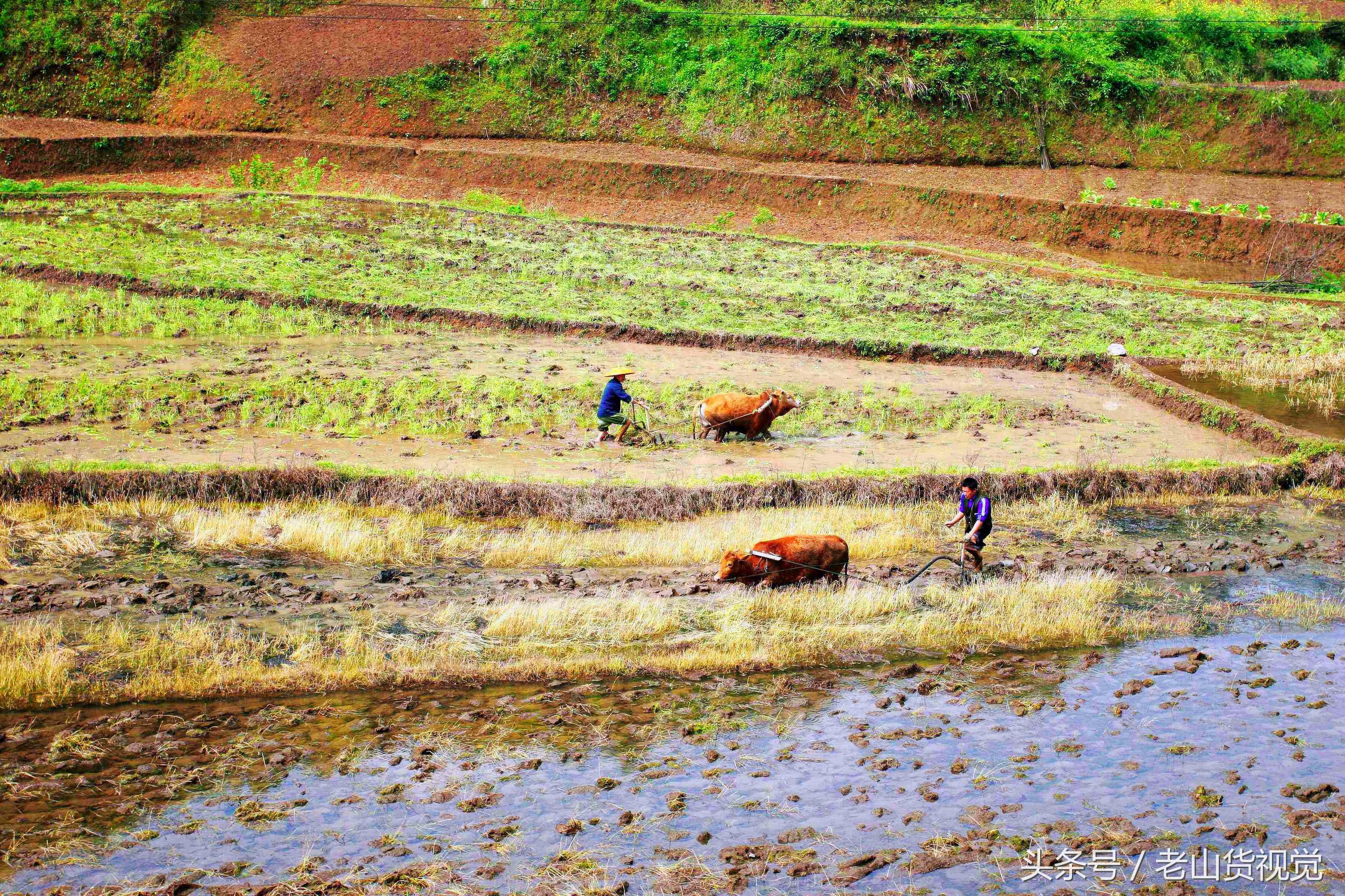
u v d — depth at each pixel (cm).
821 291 10212
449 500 5084
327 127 16288
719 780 3072
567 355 7894
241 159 15350
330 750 3161
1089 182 14650
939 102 16050
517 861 2664
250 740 3188
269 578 4275
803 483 5391
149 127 16225
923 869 2680
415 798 2931
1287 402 7188
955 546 4966
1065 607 4275
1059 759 3234
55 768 3000
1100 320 9381
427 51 17288
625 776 3080
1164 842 2812
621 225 13112
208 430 5862
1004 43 16262
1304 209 13388
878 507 5362
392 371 7231
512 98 16775
